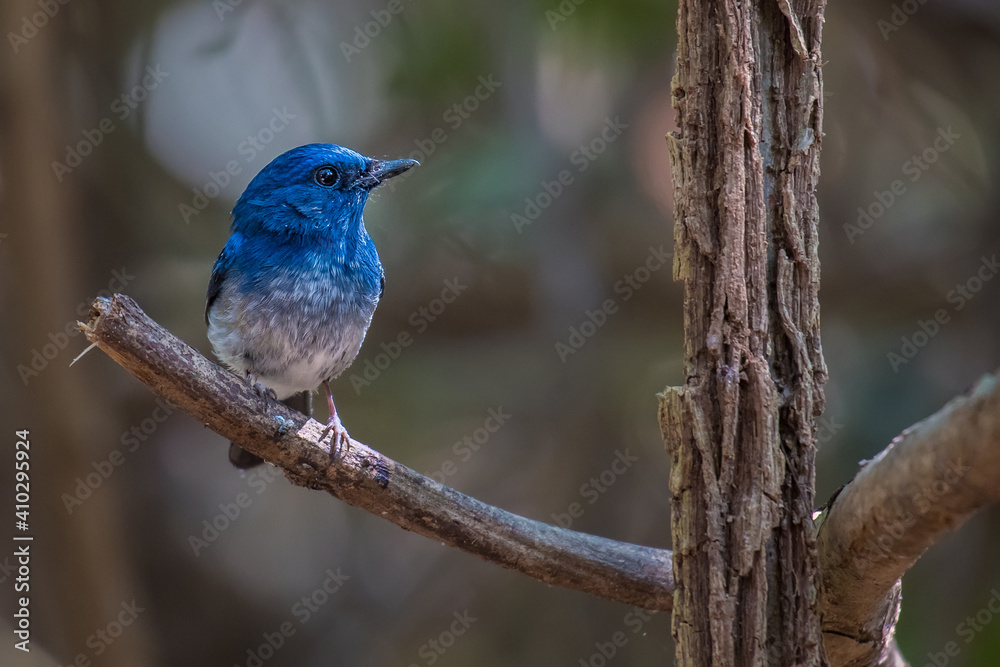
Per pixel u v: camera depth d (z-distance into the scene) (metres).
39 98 10.96
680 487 5.01
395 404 13.80
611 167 13.40
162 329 5.77
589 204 13.26
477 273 13.86
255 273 8.42
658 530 12.88
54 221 11.17
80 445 11.25
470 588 13.07
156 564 13.45
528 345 13.93
